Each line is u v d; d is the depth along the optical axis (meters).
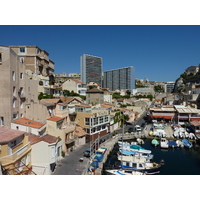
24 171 20.59
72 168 28.62
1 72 33.66
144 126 66.25
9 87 33.69
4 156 19.05
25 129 33.09
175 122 68.44
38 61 74.75
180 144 46.06
